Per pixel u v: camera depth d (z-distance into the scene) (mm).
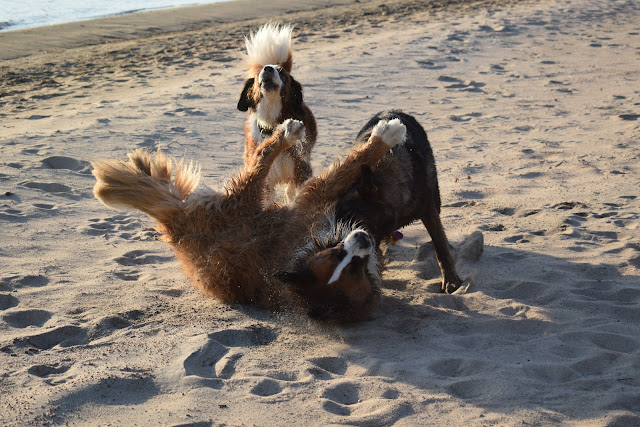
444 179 8797
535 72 15289
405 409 3809
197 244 5238
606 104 12508
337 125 11430
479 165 9344
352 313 4691
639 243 6355
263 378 4125
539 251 6316
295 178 7316
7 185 7816
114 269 5914
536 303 5305
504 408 3811
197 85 14242
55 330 4711
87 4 27656
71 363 4285
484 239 6684
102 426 3615
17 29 21828
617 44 18062
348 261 4461
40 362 4270
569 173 8812
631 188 8086
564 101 12898
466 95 13578
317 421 3693
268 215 5242
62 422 3641
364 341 4688
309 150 7633
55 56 17781
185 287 5637
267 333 4809
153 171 5461
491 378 4129
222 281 5176
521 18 21781
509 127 11297
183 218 5293
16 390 3908
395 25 21469
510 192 8156
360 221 4957
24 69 16172
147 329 4793
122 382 4012
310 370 4273
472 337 4738
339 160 5391
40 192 7734
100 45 19469
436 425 3664
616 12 23156
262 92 7176
